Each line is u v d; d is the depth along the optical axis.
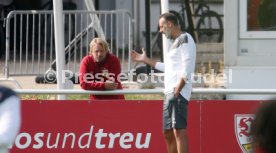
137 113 25.41
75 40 42.69
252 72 32.44
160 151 25.50
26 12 42.22
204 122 25.36
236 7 32.44
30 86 41.19
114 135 25.45
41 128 25.48
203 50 41.75
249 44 32.69
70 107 25.45
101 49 27.14
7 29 41.69
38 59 43.41
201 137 25.39
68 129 25.47
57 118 25.47
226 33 32.53
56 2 31.09
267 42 32.56
